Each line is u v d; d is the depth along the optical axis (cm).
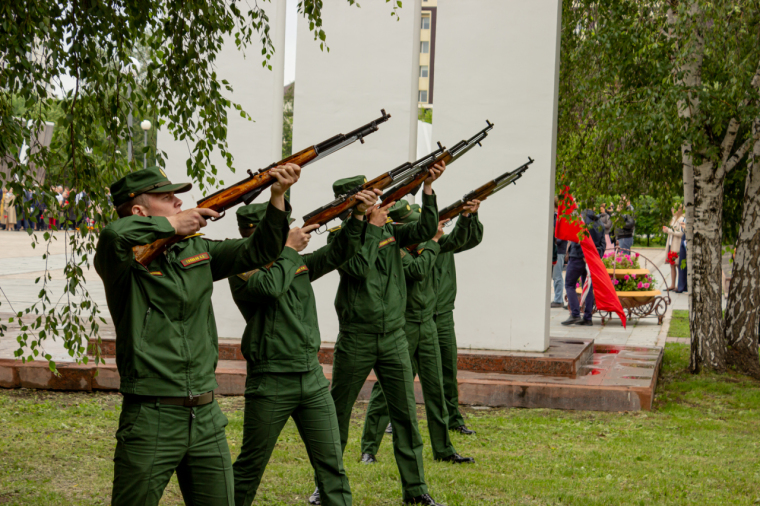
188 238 321
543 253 902
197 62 506
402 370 498
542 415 749
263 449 411
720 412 765
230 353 902
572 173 1078
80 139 474
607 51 955
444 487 523
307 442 416
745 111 841
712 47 905
